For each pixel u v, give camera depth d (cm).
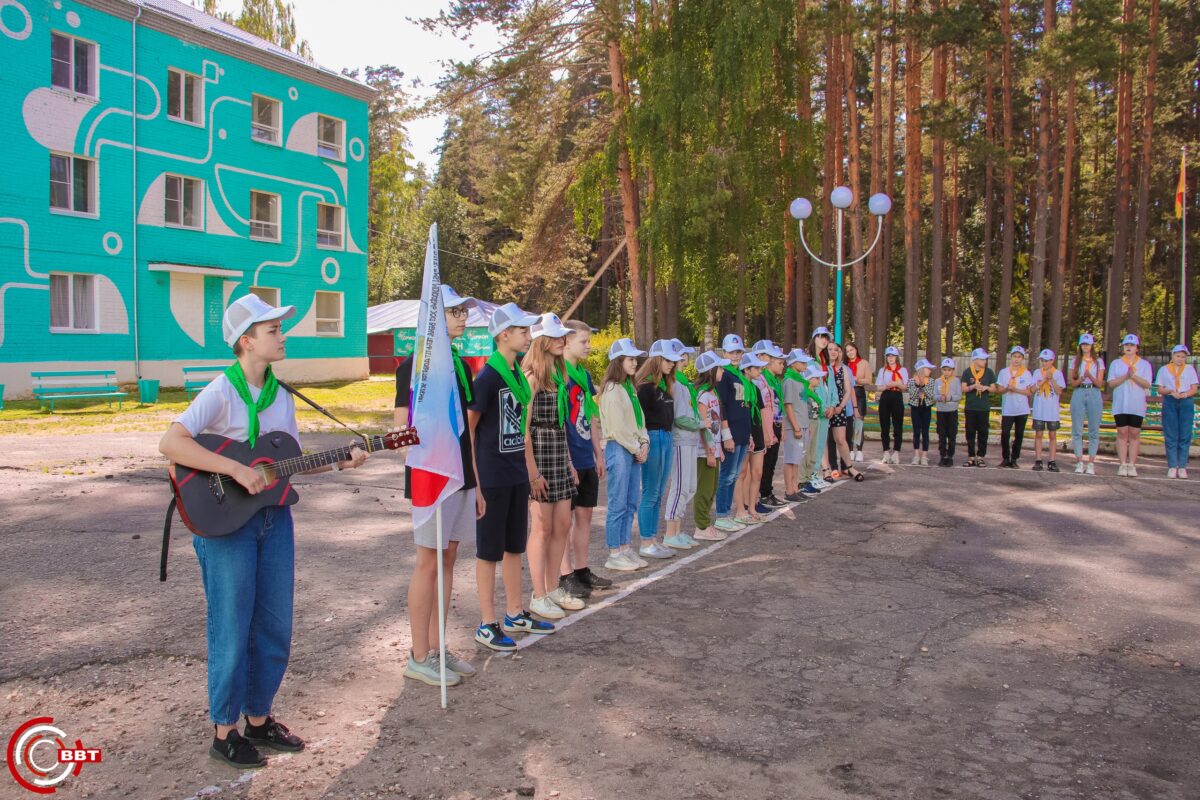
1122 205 2973
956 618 620
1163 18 3256
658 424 775
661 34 2373
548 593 618
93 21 2300
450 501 482
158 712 438
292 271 2938
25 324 2180
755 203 2334
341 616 597
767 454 1044
